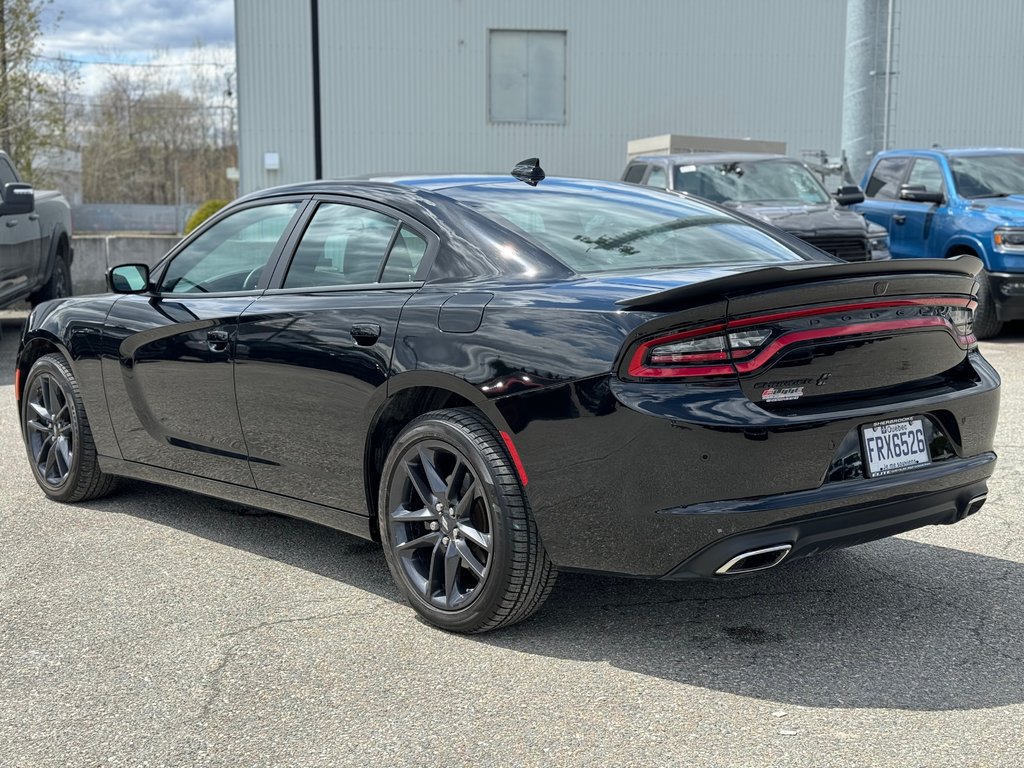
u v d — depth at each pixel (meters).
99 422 5.06
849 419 3.21
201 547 4.59
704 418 3.03
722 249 3.95
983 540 4.58
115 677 3.30
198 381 4.41
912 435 3.41
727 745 2.80
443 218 3.82
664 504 3.09
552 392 3.21
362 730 2.93
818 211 10.70
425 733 2.90
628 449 3.10
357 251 4.02
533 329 3.31
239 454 4.33
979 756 2.72
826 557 4.37
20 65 25.98
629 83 24.70
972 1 24.41
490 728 2.93
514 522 3.36
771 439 3.07
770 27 24.62
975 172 11.66
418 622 3.71
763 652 3.42
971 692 3.12
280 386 4.04
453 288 3.63
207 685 3.23
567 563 3.30
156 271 4.87
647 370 3.09
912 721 2.93
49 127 27.28
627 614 3.76
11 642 3.58
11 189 10.77
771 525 3.10
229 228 4.61
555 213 3.95
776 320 3.12
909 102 24.62
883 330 3.30
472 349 3.42
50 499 5.41
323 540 4.68
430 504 3.61
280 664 3.38
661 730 2.90
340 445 3.86
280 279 4.24
